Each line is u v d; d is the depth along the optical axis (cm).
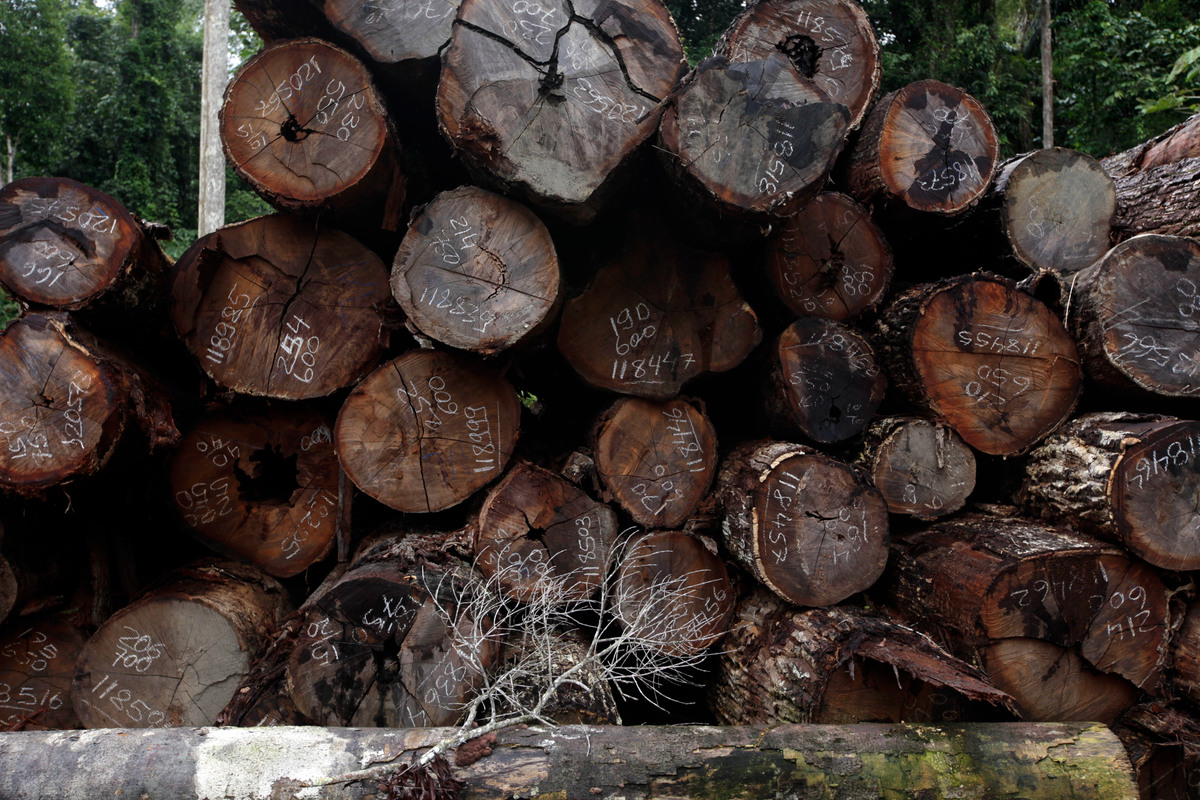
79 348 262
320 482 324
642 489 301
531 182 250
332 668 244
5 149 1362
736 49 328
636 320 300
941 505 315
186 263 301
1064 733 231
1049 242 364
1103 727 237
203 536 321
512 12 251
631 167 266
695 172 248
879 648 248
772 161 253
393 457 288
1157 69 926
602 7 258
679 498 306
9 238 271
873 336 338
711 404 383
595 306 297
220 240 299
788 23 333
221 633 283
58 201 275
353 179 280
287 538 324
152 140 1479
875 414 323
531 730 220
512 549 283
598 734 220
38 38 1285
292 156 282
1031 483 318
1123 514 274
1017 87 1119
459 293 261
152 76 1454
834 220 329
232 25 1202
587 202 258
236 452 322
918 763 219
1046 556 268
